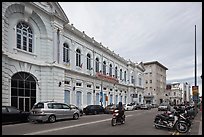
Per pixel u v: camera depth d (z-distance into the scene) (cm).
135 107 4434
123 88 5156
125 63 5378
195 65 2492
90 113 2866
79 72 3256
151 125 1551
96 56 3912
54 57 2652
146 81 8338
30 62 2372
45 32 2577
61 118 1822
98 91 3906
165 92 9325
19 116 1702
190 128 1388
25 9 2314
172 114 1341
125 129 1334
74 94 3134
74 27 3203
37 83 2473
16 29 2275
